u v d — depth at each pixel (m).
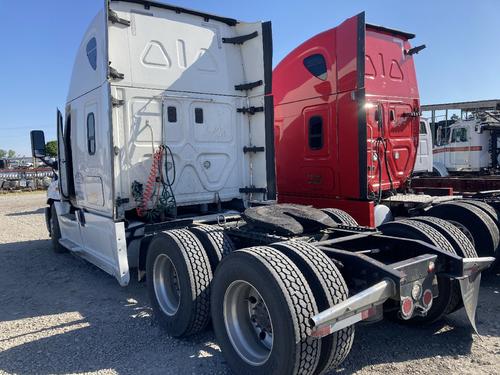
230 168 6.09
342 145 6.53
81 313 4.89
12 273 6.82
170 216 5.55
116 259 4.78
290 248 3.27
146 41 5.33
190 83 5.68
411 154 7.46
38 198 23.09
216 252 4.05
